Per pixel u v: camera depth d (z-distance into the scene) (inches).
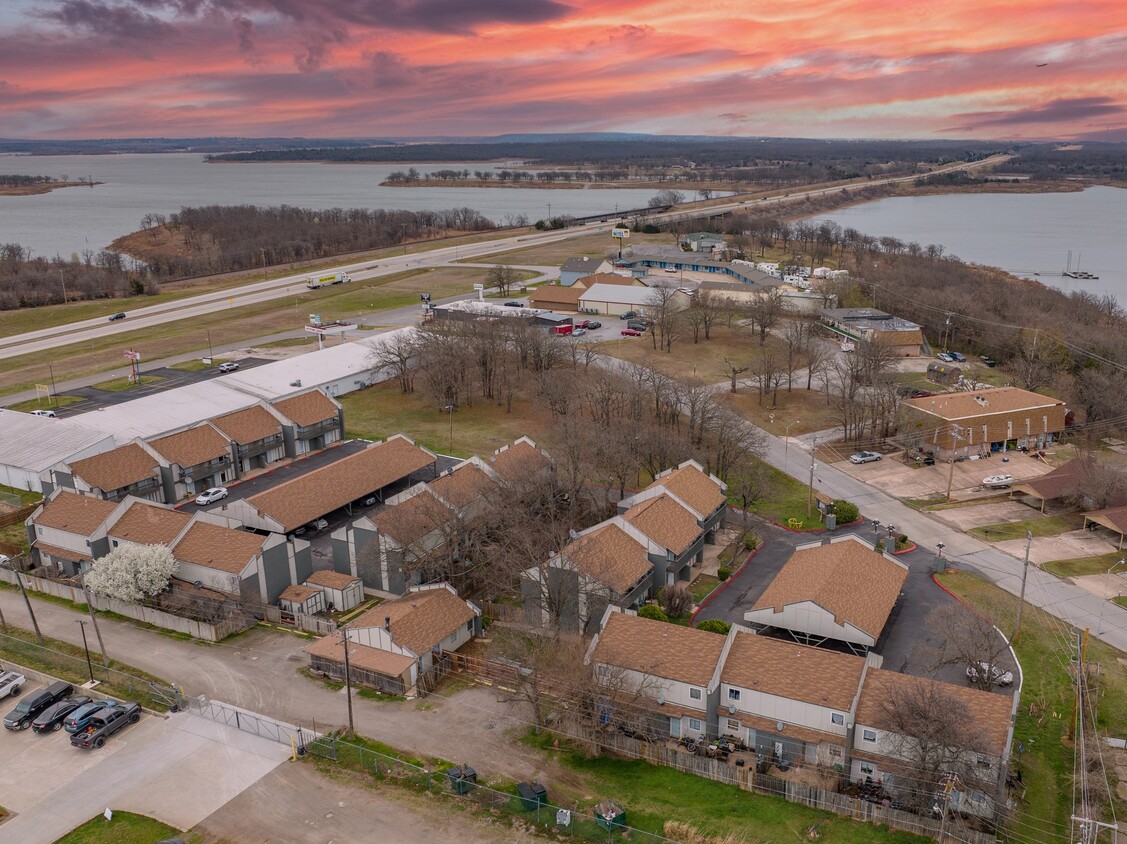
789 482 4527.6
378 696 2738.7
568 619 3073.3
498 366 6373.0
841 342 7170.3
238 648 3026.6
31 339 7667.3
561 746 2486.5
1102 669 2876.5
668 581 3324.3
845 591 3051.2
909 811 2206.0
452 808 2224.4
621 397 5255.9
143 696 2738.7
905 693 2327.8
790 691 2474.2
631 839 2096.5
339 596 3304.6
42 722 2564.0
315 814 2208.4
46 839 2133.4
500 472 3951.8
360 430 5364.2
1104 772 2380.7
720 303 7760.8
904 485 4503.0
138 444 4259.4
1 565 3565.5
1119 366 5880.9
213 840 2118.6
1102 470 4168.3
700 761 2358.5
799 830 2127.2
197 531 3400.6
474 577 3491.6
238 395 5536.4
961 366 6624.0
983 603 3284.9
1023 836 2139.5
